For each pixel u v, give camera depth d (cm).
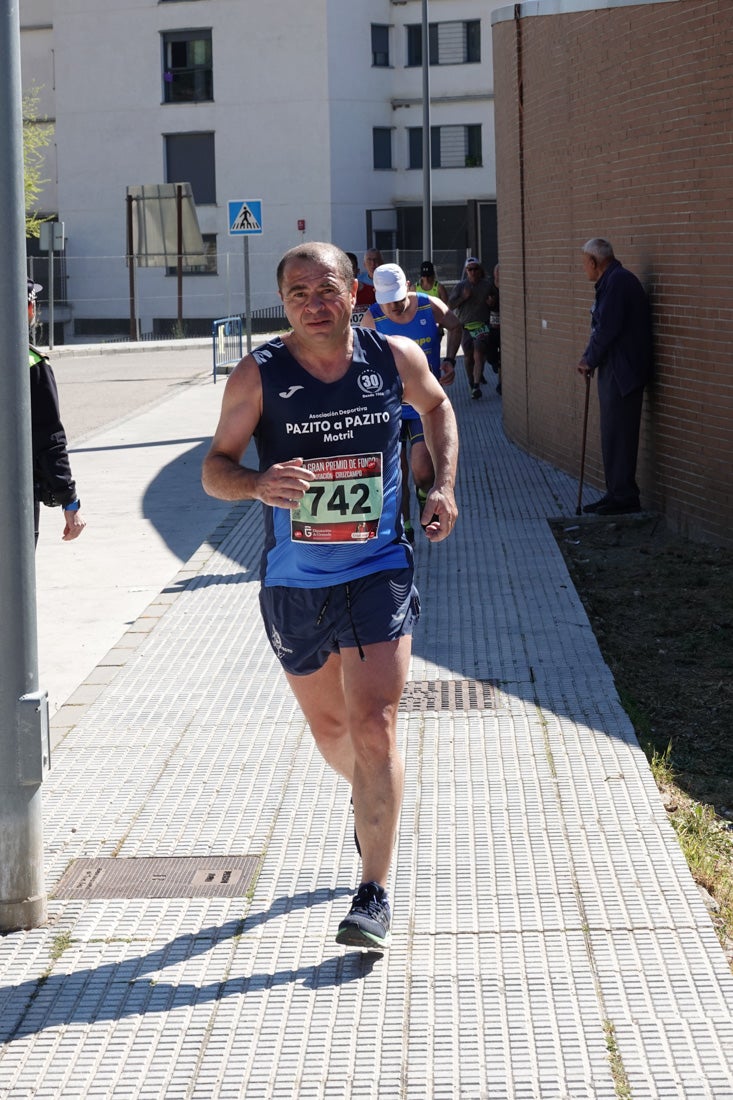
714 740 558
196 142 4541
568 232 1155
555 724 562
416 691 609
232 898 422
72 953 390
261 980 373
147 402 2145
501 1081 322
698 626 714
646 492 996
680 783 511
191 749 554
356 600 381
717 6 829
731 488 855
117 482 1284
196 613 771
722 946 384
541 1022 346
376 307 885
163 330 4597
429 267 1731
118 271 4625
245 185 4500
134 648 704
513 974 369
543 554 878
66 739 570
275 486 356
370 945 371
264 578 393
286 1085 325
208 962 383
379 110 4509
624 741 541
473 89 4466
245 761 539
